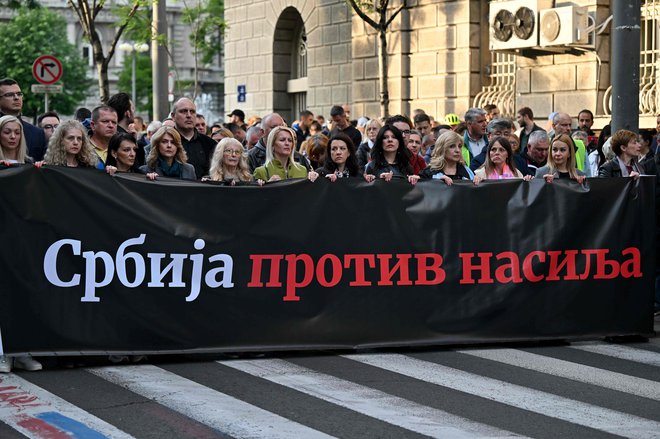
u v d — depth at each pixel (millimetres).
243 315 9336
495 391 8133
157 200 9125
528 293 10016
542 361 9312
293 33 32594
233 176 10242
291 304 9453
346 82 28406
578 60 19953
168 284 9156
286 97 32875
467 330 9875
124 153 9875
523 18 20062
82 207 8961
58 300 8898
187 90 69188
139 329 9078
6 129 9430
